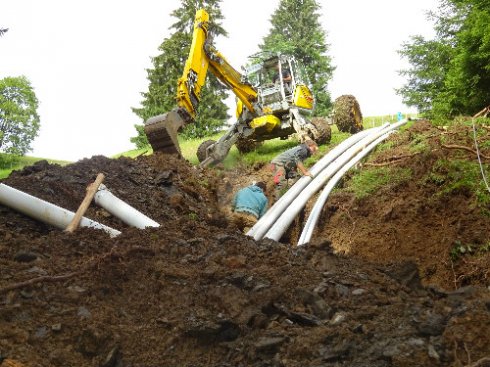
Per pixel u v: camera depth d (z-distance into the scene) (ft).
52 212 17.54
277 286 12.48
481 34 36.96
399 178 28.37
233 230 17.43
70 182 22.03
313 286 12.55
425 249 24.56
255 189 24.06
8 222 17.48
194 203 25.49
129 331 11.35
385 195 28.02
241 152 43.19
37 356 10.19
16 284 11.94
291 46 114.93
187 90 34.71
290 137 46.44
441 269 23.08
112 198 19.52
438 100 43.16
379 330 10.62
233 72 39.60
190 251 14.65
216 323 11.27
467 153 27.55
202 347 11.09
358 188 29.19
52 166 23.66
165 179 25.82
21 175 22.77
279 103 40.45
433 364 9.64
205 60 37.50
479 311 10.64
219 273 13.07
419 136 32.12
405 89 51.11
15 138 127.34
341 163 31.60
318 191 29.91
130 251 13.98
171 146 32.17
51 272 13.08
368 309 11.67
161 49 102.68
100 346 10.88
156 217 22.34
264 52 43.42
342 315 11.37
